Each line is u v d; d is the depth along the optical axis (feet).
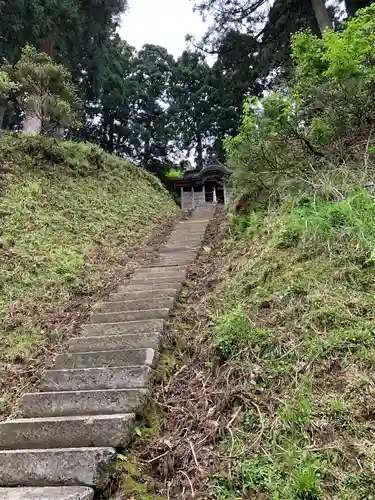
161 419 7.52
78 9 38.75
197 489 5.74
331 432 5.66
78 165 26.55
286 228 11.54
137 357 9.11
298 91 14.94
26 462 6.35
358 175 11.96
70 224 19.81
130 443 6.83
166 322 10.85
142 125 77.51
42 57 25.96
